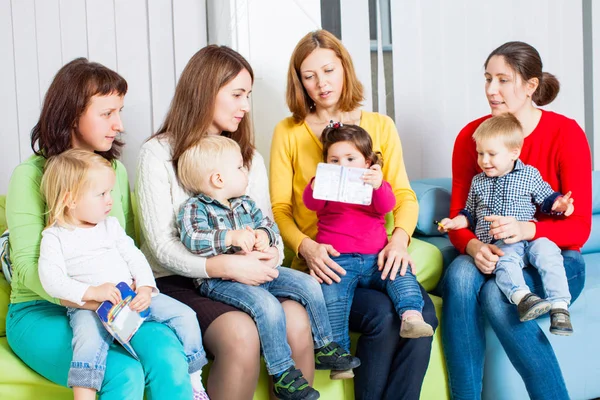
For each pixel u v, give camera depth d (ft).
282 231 6.84
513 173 6.77
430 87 9.64
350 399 6.23
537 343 6.15
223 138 6.04
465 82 9.82
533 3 9.95
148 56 8.75
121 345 5.12
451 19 9.62
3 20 8.36
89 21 8.54
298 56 7.04
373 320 6.00
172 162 6.09
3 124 8.51
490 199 6.85
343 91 7.18
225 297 5.58
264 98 8.63
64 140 5.63
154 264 6.20
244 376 5.23
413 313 5.82
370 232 6.55
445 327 6.44
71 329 5.11
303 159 7.16
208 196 5.94
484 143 6.71
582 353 7.06
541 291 6.48
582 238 6.73
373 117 7.38
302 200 7.00
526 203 6.74
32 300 5.54
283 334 5.40
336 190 6.32
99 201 5.22
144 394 5.05
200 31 8.91
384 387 6.03
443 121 9.78
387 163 7.25
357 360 5.75
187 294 5.77
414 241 7.23
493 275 6.57
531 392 6.23
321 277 6.31
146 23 8.70
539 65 7.11
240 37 8.46
